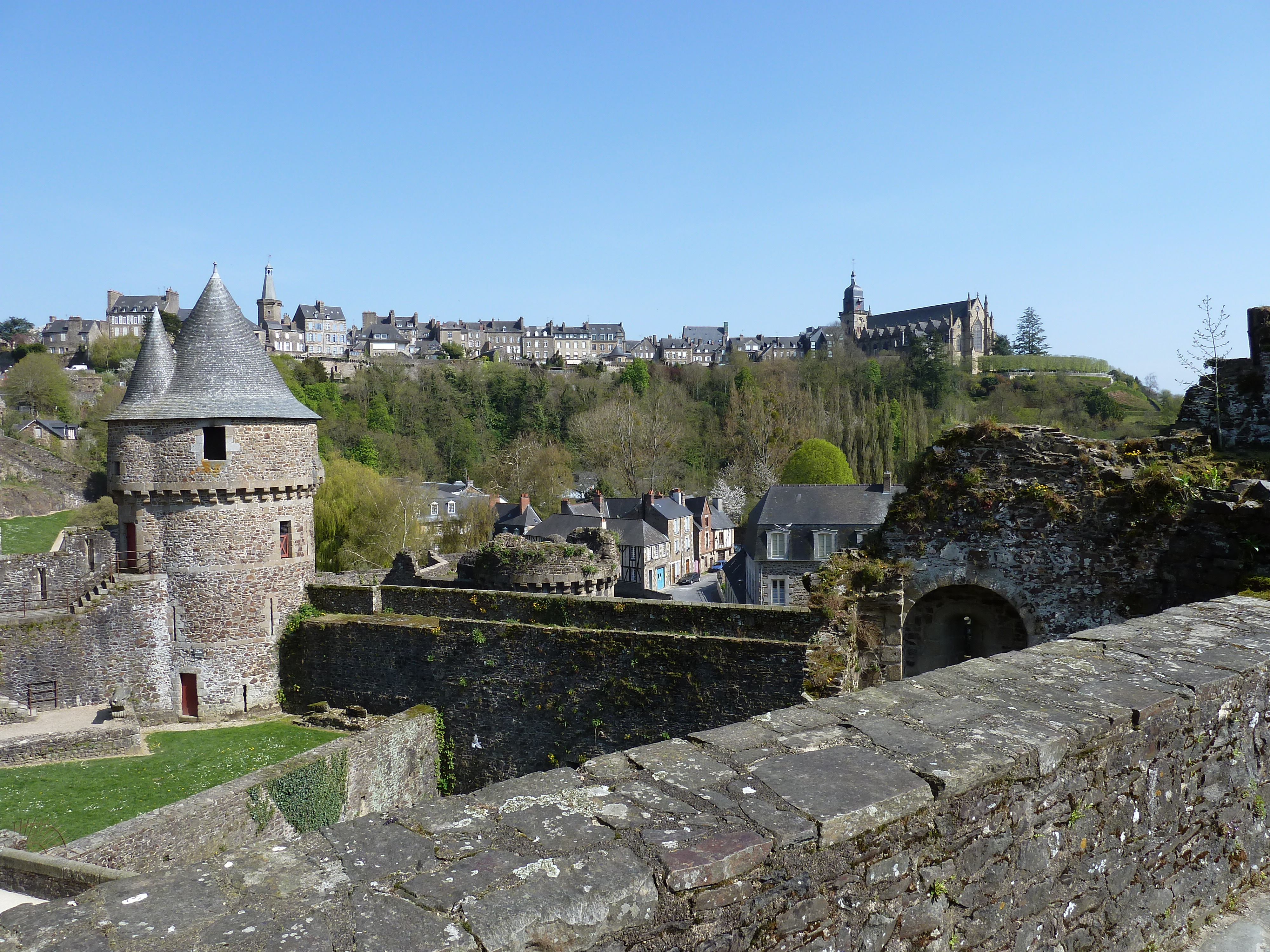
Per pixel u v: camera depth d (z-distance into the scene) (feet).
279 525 75.56
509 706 59.06
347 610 74.23
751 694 48.80
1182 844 14.29
